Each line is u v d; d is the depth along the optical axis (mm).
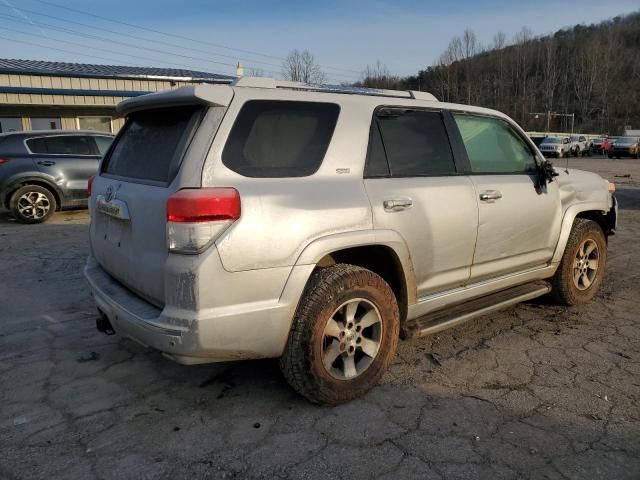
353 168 3139
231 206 2609
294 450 2656
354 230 3006
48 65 20172
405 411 3027
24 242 7602
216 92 2787
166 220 2621
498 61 87500
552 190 4391
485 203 3779
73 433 2807
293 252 2771
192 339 2578
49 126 17188
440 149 3682
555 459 2594
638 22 110250
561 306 4875
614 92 88000
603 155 44031
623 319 4547
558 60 91312
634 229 8859
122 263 3150
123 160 3451
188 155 2691
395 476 2465
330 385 2996
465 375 3482
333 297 2938
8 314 4621
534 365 3635
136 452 2643
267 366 3602
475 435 2791
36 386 3320
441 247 3514
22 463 2549
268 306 2730
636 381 3402
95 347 3926
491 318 4570
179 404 3104
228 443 2717
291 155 2936
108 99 17547
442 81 79812
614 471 2510
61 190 9469
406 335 3418
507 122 4262
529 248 4227
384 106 3418
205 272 2551
